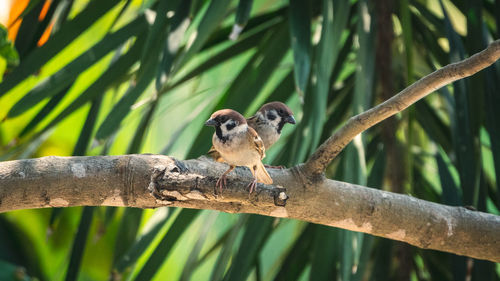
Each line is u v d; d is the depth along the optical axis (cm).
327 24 589
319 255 695
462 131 626
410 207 552
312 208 535
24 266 924
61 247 952
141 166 503
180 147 1139
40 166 487
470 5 641
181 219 648
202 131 660
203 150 654
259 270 745
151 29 578
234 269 611
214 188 466
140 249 640
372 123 474
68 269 650
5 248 921
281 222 875
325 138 754
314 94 564
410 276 801
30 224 944
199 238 723
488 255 565
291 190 530
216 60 752
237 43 753
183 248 1138
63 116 628
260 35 757
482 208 616
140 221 746
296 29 587
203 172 539
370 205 543
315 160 519
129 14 838
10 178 477
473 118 626
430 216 553
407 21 670
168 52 558
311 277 688
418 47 801
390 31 746
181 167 522
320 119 548
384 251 770
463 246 562
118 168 500
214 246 816
